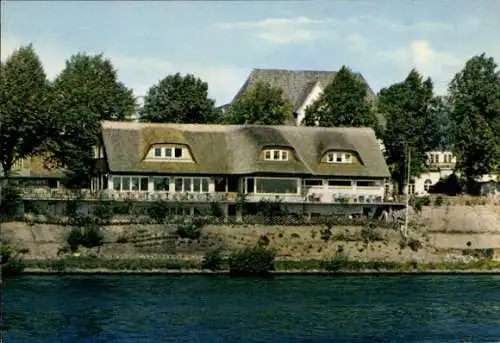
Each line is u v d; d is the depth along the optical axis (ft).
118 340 243.40
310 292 311.47
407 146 459.32
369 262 360.48
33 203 384.27
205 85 493.77
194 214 398.42
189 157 409.28
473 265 368.48
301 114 534.78
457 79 453.17
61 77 447.42
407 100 463.83
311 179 418.10
